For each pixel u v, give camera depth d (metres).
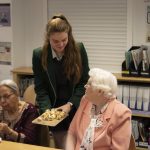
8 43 4.04
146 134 3.58
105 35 3.87
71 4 3.96
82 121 1.98
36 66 2.44
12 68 4.07
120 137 1.79
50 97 2.48
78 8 3.94
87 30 3.94
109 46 3.88
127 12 3.72
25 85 3.97
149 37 3.68
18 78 3.98
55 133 2.52
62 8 4.02
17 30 4.07
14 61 4.07
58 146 2.55
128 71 3.54
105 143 1.83
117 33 3.82
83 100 2.03
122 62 3.72
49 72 2.38
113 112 1.85
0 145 1.99
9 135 2.23
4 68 4.12
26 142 2.26
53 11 4.07
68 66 2.34
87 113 1.97
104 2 3.81
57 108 2.34
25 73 3.90
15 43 4.05
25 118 2.33
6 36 4.03
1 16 4.00
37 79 2.47
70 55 2.32
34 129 2.28
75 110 2.41
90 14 3.89
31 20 4.18
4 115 2.38
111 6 3.79
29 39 4.23
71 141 2.01
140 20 3.69
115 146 1.79
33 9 4.15
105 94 1.86
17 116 2.34
